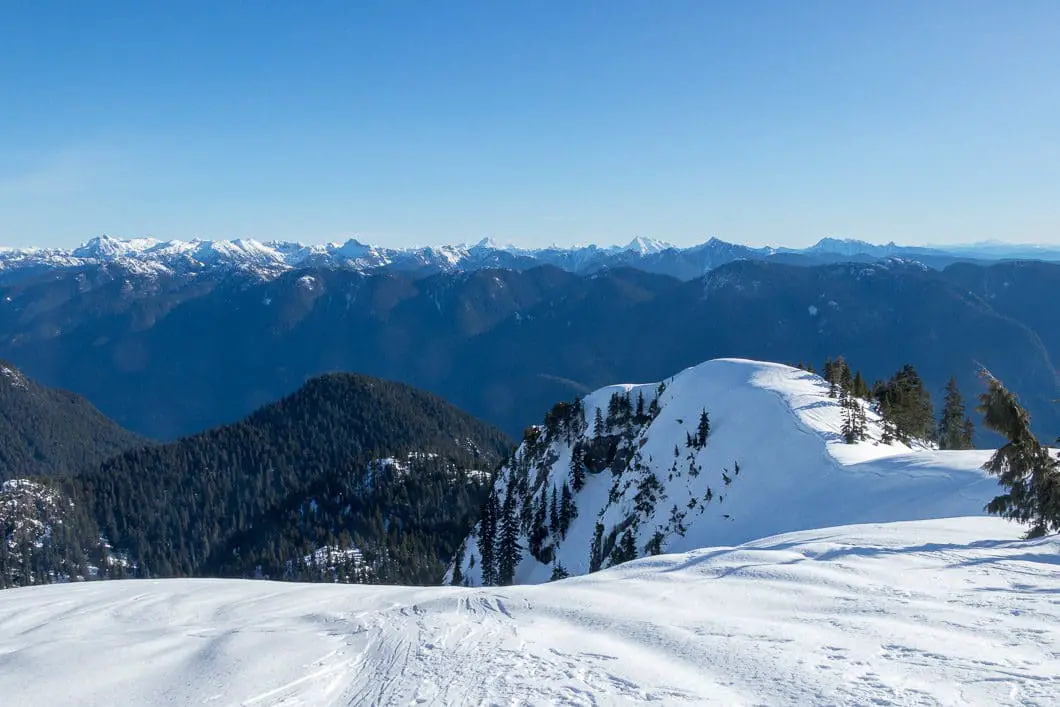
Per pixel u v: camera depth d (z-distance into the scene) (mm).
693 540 54000
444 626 15016
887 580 15656
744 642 11656
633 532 64312
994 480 34656
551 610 15711
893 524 24734
